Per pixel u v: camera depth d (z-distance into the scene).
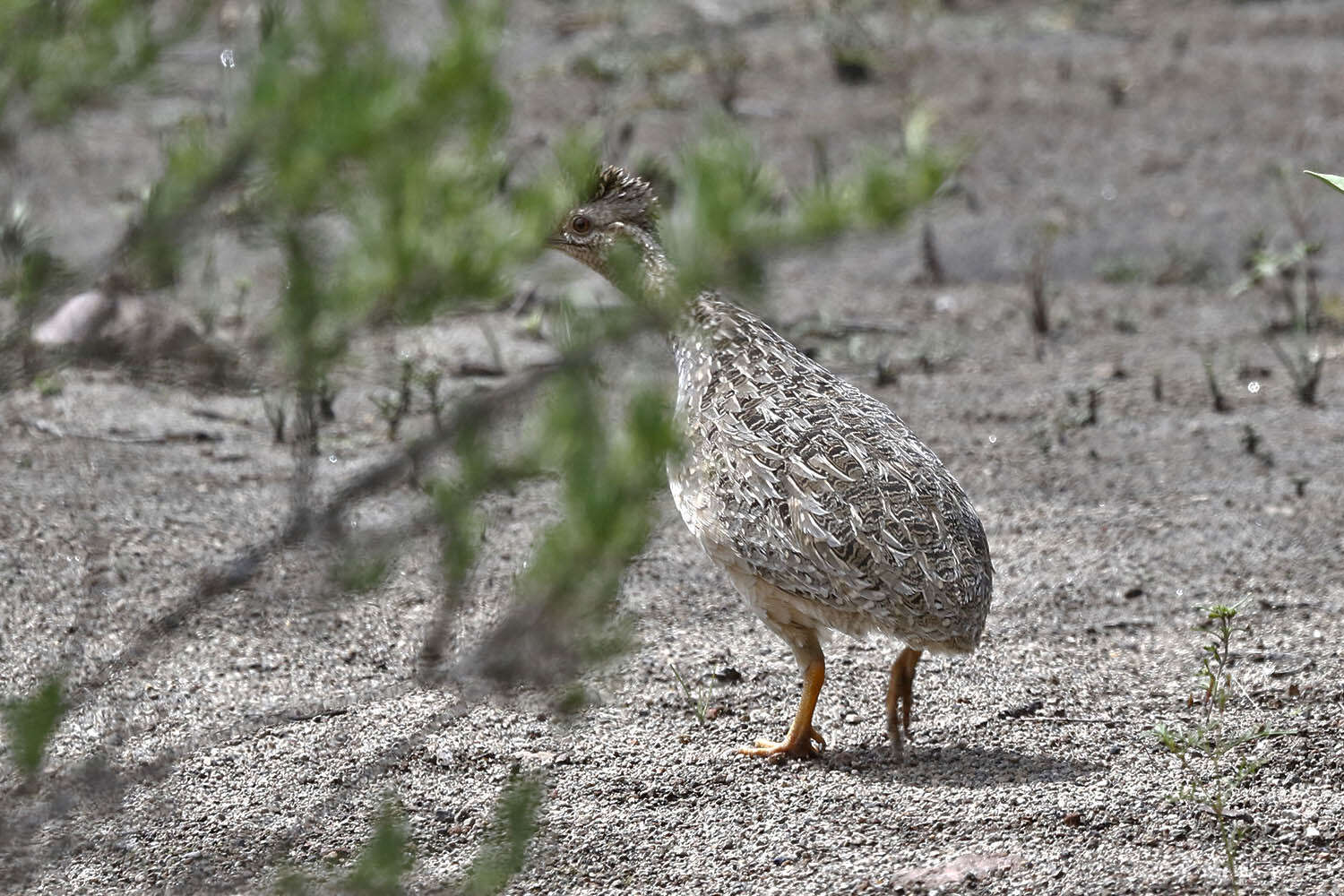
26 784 7.63
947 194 5.17
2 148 4.95
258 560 5.80
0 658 11.05
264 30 4.36
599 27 31.36
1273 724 10.03
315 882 8.02
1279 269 20.42
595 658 5.57
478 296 4.31
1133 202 23.45
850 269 22.22
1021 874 8.23
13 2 4.67
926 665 11.38
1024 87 28.11
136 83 4.91
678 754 9.98
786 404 10.07
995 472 15.53
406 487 13.60
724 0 33.47
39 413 16.02
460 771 9.77
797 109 26.88
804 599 9.70
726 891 8.28
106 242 19.06
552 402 4.70
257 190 4.59
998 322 20.25
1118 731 10.17
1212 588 12.63
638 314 4.54
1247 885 8.04
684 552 13.70
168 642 7.72
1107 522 14.14
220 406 16.73
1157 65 29.19
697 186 4.00
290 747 10.06
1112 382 18.09
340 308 4.43
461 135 4.43
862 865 8.45
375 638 11.64
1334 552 13.19
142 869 8.55
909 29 31.72
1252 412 17.03
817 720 10.53
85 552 12.76
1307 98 27.19
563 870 8.55
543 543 4.85
